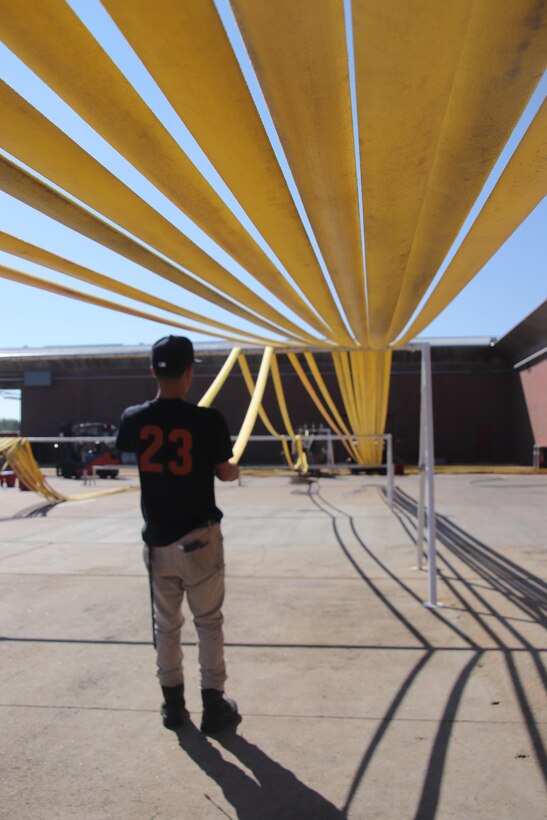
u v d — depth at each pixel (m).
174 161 2.33
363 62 1.65
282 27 1.56
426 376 6.23
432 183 2.57
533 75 1.81
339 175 2.45
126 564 7.68
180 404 3.18
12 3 1.53
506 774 2.84
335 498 15.64
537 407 27.69
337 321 5.29
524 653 4.39
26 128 2.06
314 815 2.56
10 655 4.47
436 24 1.49
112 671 4.16
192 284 3.98
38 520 11.98
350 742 3.15
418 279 4.05
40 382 33.94
